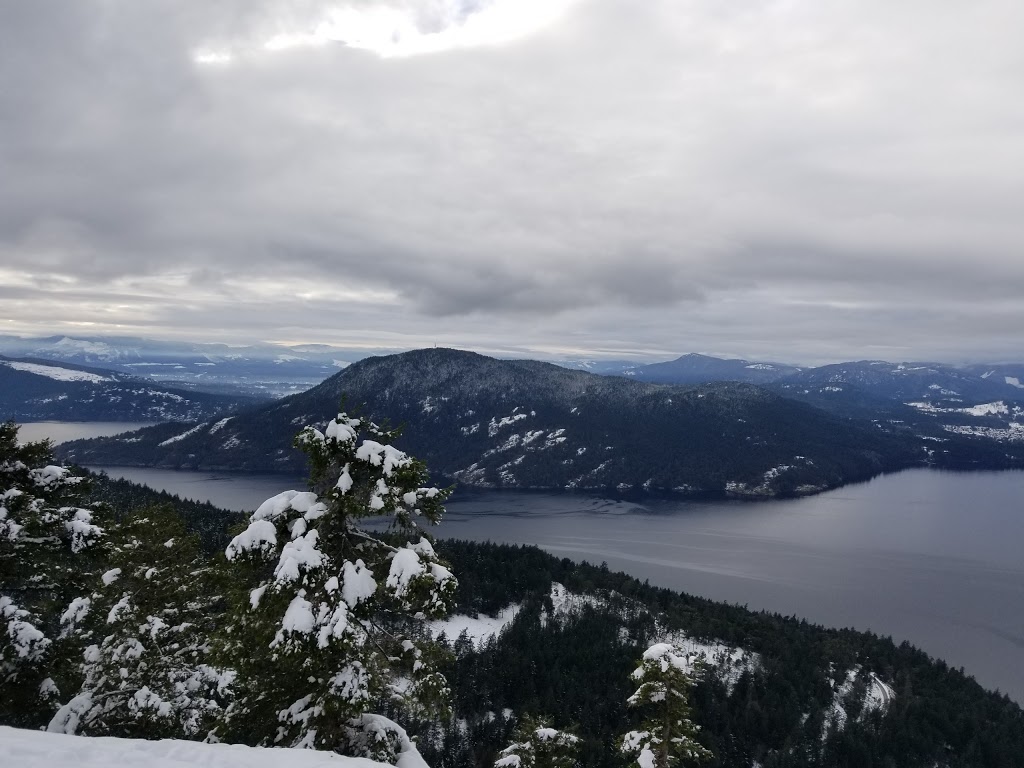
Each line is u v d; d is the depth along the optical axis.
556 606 108.19
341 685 13.45
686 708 21.39
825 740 74.25
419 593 13.80
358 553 15.34
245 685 14.73
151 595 19.08
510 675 79.94
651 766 20.36
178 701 18.45
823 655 96.25
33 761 10.43
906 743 73.25
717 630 100.81
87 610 18.11
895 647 105.81
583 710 73.44
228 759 11.46
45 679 16.89
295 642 12.61
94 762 10.67
